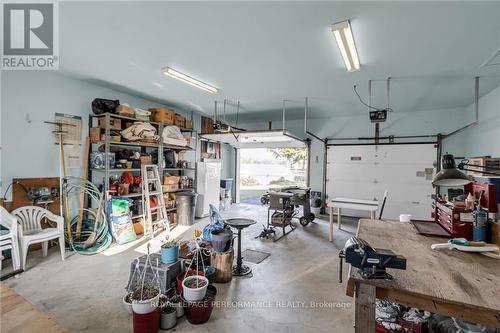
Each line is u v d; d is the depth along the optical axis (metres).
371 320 1.31
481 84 3.97
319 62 3.26
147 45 2.85
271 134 5.97
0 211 3.05
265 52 2.98
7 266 3.10
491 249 1.74
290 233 5.04
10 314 1.30
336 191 6.97
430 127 6.00
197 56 3.13
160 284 2.38
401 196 6.27
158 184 4.96
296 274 3.15
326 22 2.33
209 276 2.59
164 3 2.08
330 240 4.51
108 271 3.07
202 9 2.15
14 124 3.47
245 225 3.03
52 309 2.29
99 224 4.08
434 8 2.08
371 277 1.35
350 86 4.24
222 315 2.28
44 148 3.78
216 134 6.31
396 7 2.08
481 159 3.28
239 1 2.04
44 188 3.67
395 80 3.88
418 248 1.87
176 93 4.86
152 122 5.00
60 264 3.24
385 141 6.45
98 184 4.50
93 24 2.42
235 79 3.97
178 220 5.50
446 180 1.88
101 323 2.12
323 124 7.19
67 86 4.02
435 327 1.79
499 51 2.85
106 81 4.19
